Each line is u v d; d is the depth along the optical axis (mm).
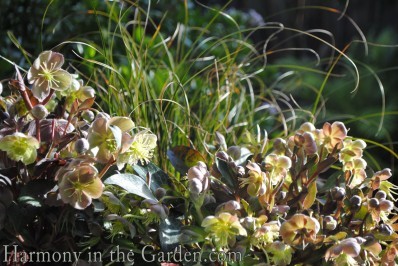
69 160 2119
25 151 2070
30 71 2127
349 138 2346
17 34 3613
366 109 7074
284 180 2297
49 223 2152
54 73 2143
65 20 3693
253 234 2119
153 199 2148
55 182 2102
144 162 2271
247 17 5344
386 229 2232
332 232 2213
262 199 2172
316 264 2174
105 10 3758
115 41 3562
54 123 2152
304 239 2113
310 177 2277
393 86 7395
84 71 3225
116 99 2707
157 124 2656
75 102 2162
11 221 2092
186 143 2723
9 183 2107
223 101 3027
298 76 4059
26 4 3641
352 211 2236
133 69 2842
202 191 2146
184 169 2326
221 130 2842
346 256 2137
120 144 2062
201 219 2158
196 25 4426
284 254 2137
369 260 2250
